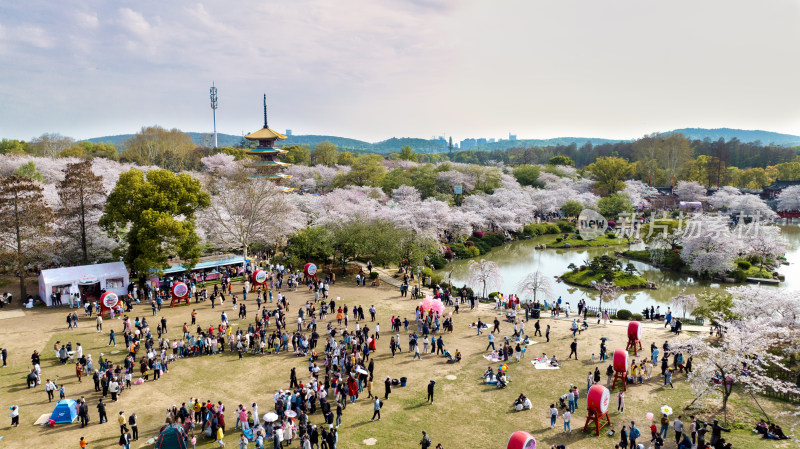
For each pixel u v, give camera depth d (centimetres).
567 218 12494
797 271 7506
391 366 3784
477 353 4047
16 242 5034
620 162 14338
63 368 3588
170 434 2541
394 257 6444
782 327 3566
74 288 4944
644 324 4797
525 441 2298
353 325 4628
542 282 5672
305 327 4534
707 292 6525
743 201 11569
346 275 6488
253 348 4006
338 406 2945
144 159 14512
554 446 2498
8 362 3641
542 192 12519
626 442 2619
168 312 4884
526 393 3362
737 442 2686
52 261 5706
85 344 4012
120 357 3772
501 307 5341
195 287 5309
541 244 9719
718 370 2972
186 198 5541
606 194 14038
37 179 7731
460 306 5409
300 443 2716
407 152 19788
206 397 3228
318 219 7369
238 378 3519
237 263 6325
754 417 3000
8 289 5406
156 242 5141
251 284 5903
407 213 7800
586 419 2898
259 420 2941
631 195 13288
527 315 4922
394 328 4519
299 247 6688
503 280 7188
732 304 4397
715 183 16350
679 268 7638
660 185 16800
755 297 4106
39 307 4903
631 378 3488
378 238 6372
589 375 3378
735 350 2978
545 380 3553
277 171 10350
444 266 7912
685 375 3631
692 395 3306
